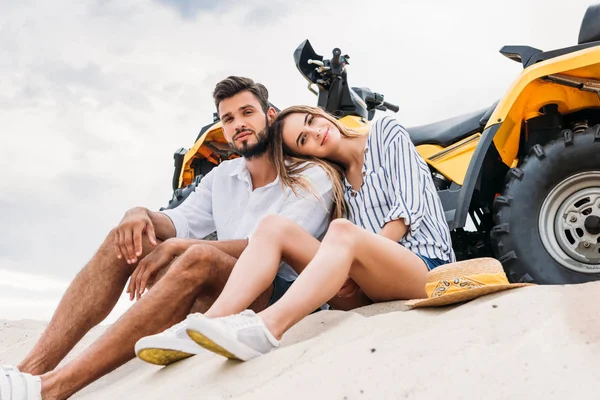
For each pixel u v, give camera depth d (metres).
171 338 2.31
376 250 2.48
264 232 2.56
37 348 2.74
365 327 2.25
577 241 3.58
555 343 1.90
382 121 3.06
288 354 2.16
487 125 3.78
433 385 1.86
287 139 3.07
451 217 3.98
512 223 3.68
